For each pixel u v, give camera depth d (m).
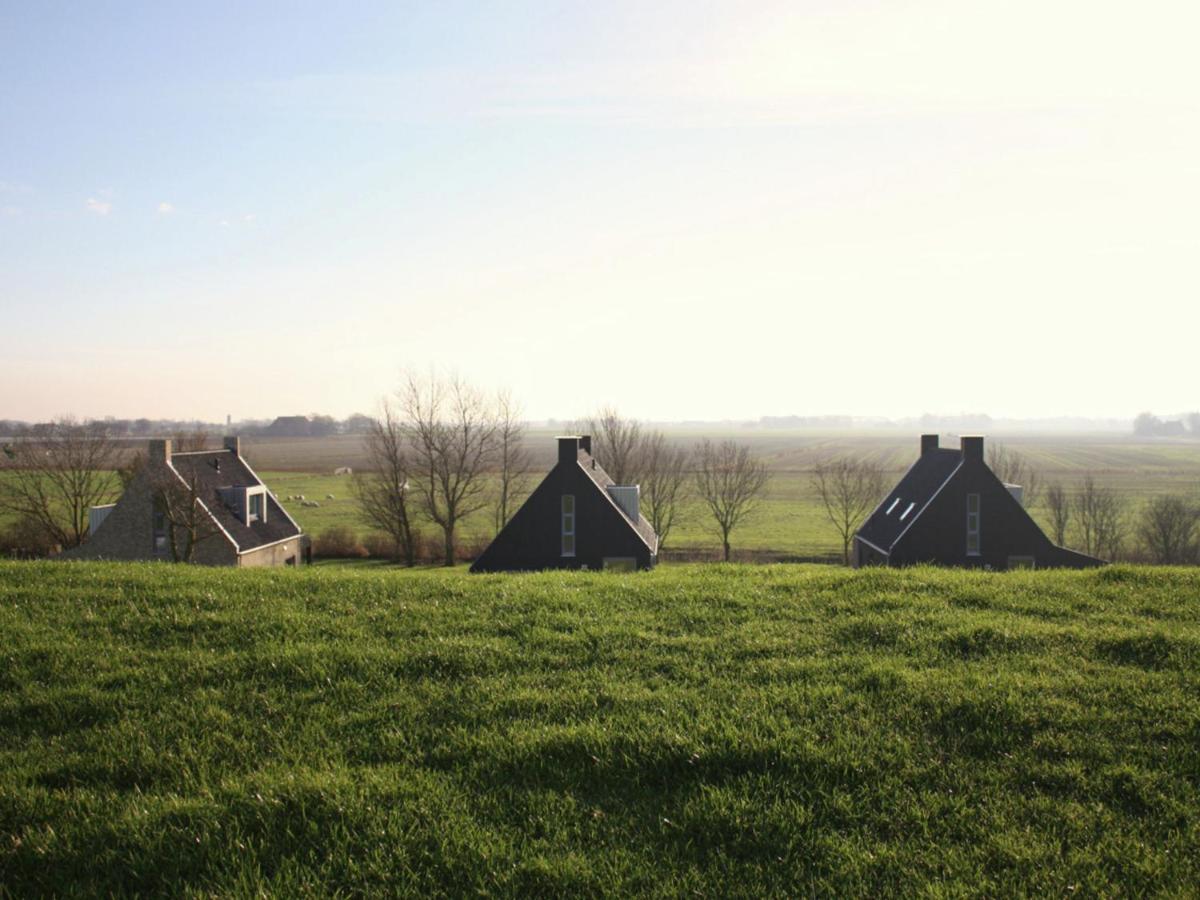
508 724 7.43
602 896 5.07
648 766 6.64
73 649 9.24
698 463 106.81
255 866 5.29
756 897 5.05
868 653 9.29
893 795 6.23
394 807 5.98
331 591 12.23
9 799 6.00
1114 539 60.78
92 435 56.53
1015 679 8.23
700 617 10.85
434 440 60.25
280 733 7.25
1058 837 5.71
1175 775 6.45
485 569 34.53
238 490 43.41
